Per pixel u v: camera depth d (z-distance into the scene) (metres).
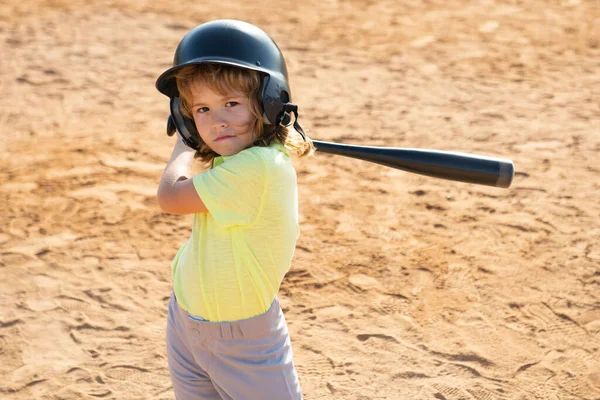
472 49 12.76
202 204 2.74
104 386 4.48
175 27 13.69
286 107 2.71
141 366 4.68
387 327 5.11
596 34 13.53
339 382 4.52
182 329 2.91
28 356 4.77
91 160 8.13
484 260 6.04
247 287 2.74
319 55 12.37
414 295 5.52
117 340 4.95
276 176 2.70
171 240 6.39
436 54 12.50
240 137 2.73
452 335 5.02
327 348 4.87
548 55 12.42
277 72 2.67
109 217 6.78
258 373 2.83
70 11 14.41
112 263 5.97
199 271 2.76
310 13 14.97
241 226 2.72
